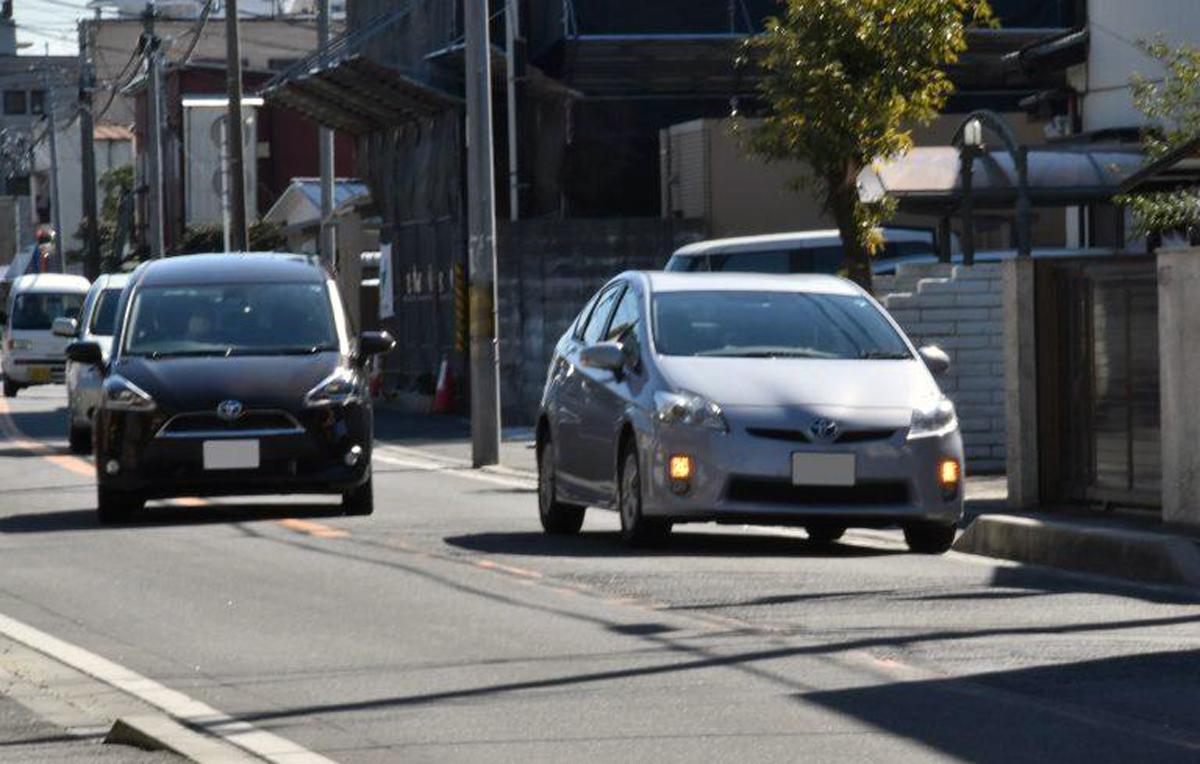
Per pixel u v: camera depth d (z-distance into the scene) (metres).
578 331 51.47
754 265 89.56
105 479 53.31
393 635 32.91
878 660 29.55
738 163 108.25
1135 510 49.50
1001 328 69.62
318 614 35.53
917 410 44.47
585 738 24.36
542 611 35.25
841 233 71.94
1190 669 28.67
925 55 70.19
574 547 46.38
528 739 24.39
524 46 111.12
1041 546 43.16
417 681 28.61
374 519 54.28
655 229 105.50
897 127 71.25
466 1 78.88
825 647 30.77
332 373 54.56
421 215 119.19
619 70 115.19
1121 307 49.47
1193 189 61.06
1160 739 23.92
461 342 94.00
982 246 107.44
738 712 25.86
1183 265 46.34
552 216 113.88
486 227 78.00
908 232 91.69
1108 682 27.67
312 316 57.09
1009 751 23.34
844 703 26.33
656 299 47.75
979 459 69.50
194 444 52.94
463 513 56.47
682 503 44.00
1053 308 51.66
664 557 43.78
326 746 24.31
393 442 92.00
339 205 144.62
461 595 37.53
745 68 115.00
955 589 37.94
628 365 47.00
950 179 80.62
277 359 55.06
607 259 105.06
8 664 30.83
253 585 39.78
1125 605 35.56
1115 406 49.81
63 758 24.00
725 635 32.12
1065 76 93.94
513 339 104.44
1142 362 48.84
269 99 124.25
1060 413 51.72
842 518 43.94
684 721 25.33
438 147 115.62
